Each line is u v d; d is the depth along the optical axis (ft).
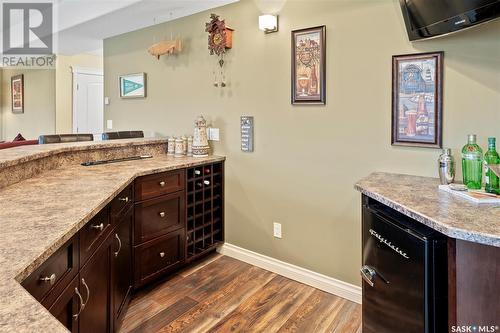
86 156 8.91
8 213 4.38
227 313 7.30
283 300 7.87
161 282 8.61
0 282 2.64
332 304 7.73
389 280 4.93
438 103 6.47
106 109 13.99
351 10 7.52
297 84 8.45
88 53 18.60
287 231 8.98
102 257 5.40
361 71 7.45
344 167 7.88
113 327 6.06
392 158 7.18
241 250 9.99
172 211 8.69
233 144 9.94
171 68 11.47
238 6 9.53
